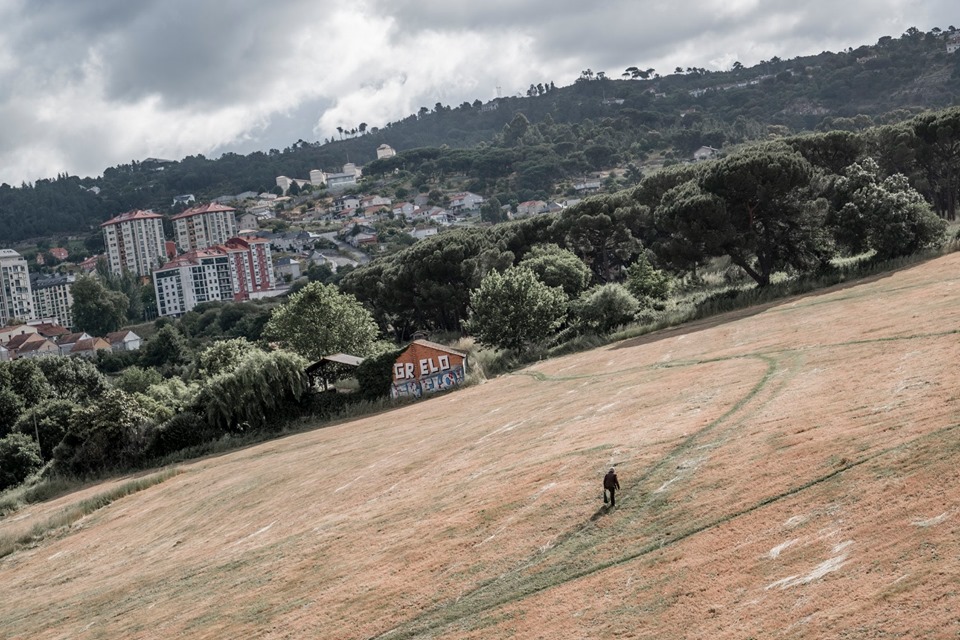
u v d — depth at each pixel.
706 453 34.88
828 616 22.11
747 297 85.00
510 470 41.69
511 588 29.52
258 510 52.06
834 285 81.00
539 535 32.59
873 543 24.42
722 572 25.95
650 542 29.27
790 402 38.59
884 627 20.92
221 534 49.25
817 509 27.33
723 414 39.75
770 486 29.92
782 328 63.12
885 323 52.19
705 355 60.34
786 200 86.94
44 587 49.06
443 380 83.38
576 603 27.16
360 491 48.44
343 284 146.50
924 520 24.50
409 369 83.69
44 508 71.81
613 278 135.62
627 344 80.62
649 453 36.84
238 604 35.97
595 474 36.34
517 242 135.00
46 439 96.12
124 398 84.00
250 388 82.56
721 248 88.38
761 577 24.95
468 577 31.36
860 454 29.70
